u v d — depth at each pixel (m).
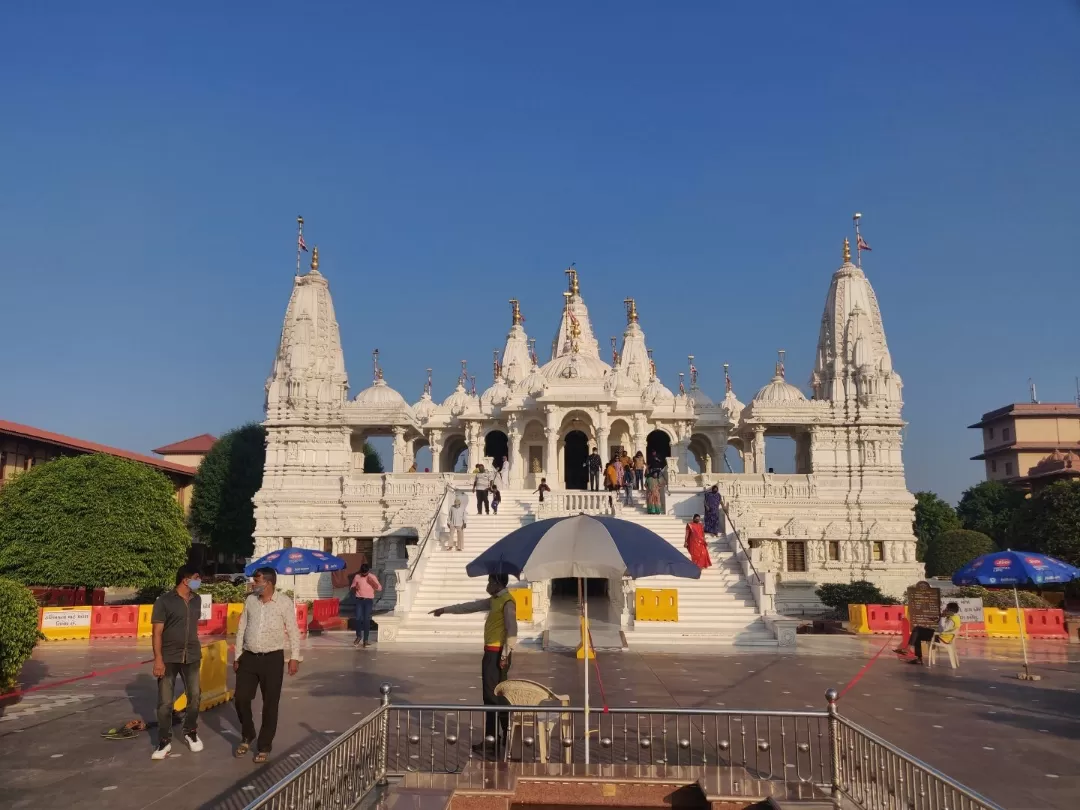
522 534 12.75
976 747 13.40
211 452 72.44
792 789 10.09
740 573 32.41
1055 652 26.31
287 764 11.96
